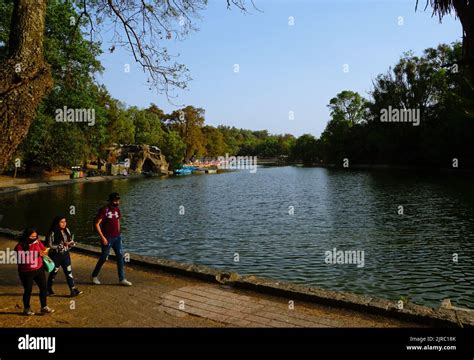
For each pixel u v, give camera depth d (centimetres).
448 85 5775
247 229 1992
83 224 2078
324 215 2389
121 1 785
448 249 1490
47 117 3416
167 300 681
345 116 9950
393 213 2364
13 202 2997
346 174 6838
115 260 976
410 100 6544
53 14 2405
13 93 527
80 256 1027
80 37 2273
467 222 2002
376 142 7319
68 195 3566
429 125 6303
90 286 771
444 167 6062
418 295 1042
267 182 5759
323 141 11294
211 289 739
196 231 1961
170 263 886
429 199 2920
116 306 657
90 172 6241
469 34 329
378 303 614
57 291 743
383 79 7319
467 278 1165
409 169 6856
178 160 9344
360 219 2198
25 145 3606
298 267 1303
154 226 2114
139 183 5612
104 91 6862
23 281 617
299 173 8131
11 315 621
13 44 545
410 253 1445
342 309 626
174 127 10588
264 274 1234
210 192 4238
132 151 7931
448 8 345
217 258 1435
